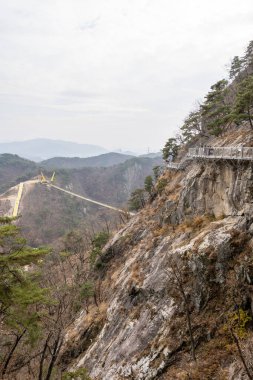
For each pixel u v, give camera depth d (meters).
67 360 39.53
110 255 57.03
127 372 25.78
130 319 31.92
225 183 33.53
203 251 26.02
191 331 22.03
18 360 23.64
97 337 37.38
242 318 20.73
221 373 18.97
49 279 35.41
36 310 19.77
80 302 42.94
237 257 24.20
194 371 20.30
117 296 39.59
